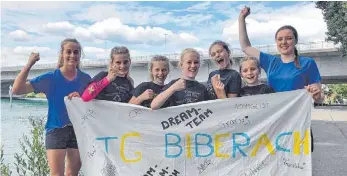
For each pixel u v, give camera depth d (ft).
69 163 14.42
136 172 14.03
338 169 24.47
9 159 27.32
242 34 16.66
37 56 13.24
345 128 51.39
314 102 13.92
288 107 13.93
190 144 14.19
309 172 13.67
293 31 14.55
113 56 13.98
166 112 14.11
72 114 13.78
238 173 14.10
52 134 13.85
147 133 14.10
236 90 14.70
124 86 14.39
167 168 14.14
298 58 14.66
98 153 13.92
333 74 115.44
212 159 14.15
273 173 13.94
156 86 14.56
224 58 14.97
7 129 50.44
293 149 13.87
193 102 14.29
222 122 14.15
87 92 13.58
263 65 15.55
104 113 13.98
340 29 71.77
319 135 43.37
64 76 14.11
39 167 17.37
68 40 14.06
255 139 14.08
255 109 14.08
